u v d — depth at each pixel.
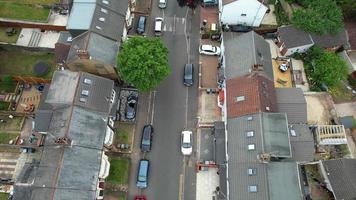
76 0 64.19
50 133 54.28
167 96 67.56
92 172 52.22
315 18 67.81
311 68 69.06
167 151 63.06
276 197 50.72
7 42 71.31
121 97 66.69
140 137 64.06
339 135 61.62
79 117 54.19
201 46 70.69
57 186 49.31
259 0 67.06
